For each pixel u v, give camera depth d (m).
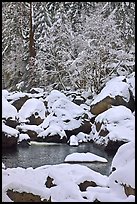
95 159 12.47
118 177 6.21
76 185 6.25
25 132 17.61
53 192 6.00
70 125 18.25
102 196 5.79
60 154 14.45
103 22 22.61
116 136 15.37
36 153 14.64
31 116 18.88
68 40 23.69
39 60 23.84
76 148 16.05
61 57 23.61
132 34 24.14
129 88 18.92
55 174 6.58
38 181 6.71
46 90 23.27
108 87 19.28
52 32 24.22
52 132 17.55
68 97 20.80
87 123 18.42
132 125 15.89
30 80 24.52
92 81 21.83
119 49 23.00
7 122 17.45
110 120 16.44
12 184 5.75
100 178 6.89
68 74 23.28
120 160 6.84
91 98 20.98
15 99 20.06
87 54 22.02
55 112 18.84
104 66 22.03
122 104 18.41
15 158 13.52
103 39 22.31
